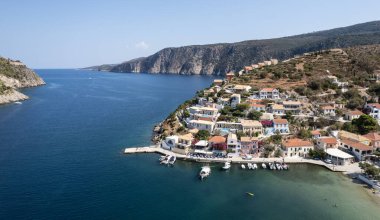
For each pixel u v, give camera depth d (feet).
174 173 345.92
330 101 543.80
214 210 267.80
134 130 531.09
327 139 404.77
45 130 519.60
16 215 251.80
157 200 283.18
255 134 431.43
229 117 485.56
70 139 469.16
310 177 336.90
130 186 310.65
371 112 494.18
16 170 343.87
